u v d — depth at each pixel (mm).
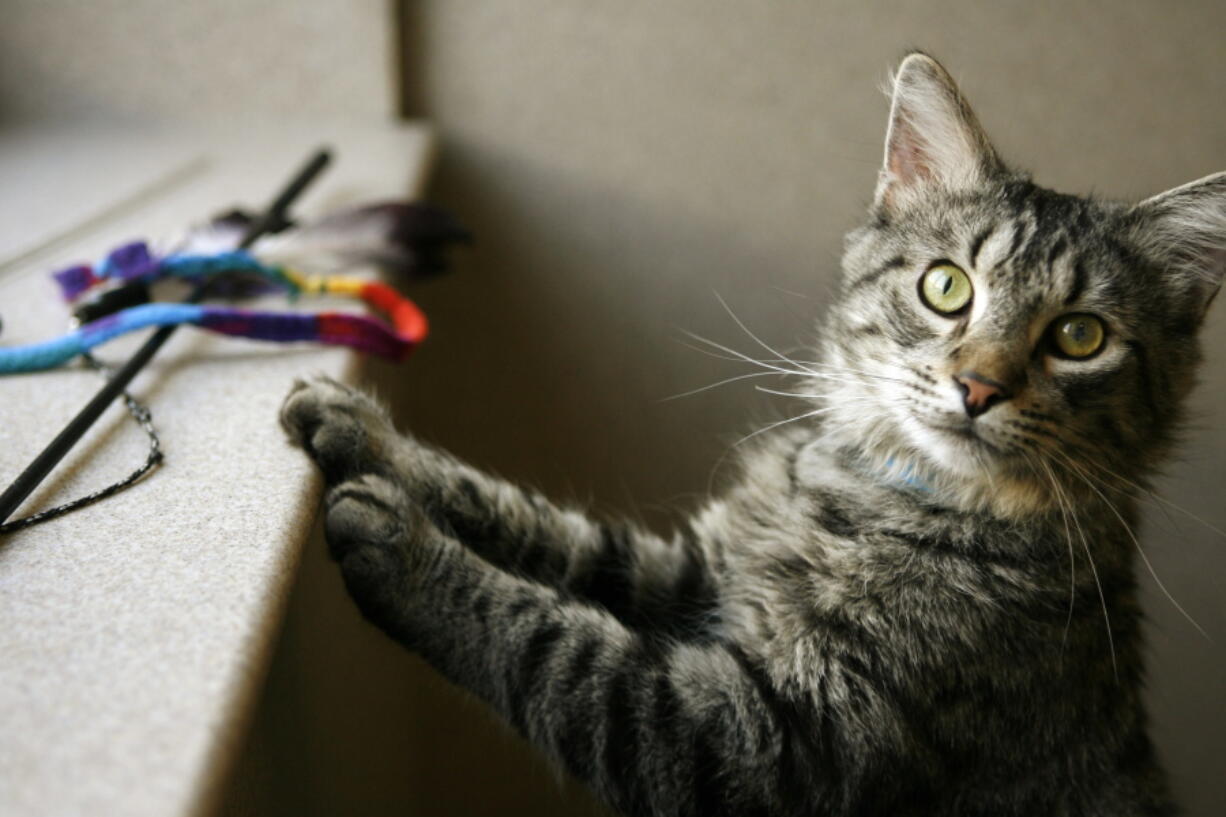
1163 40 1981
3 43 1843
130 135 1865
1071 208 1178
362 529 936
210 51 1899
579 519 1213
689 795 950
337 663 1315
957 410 1114
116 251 1166
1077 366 1128
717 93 2025
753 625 1063
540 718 970
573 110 2035
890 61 1966
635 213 2104
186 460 846
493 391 2201
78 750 504
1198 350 1208
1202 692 2084
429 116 2035
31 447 847
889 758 974
